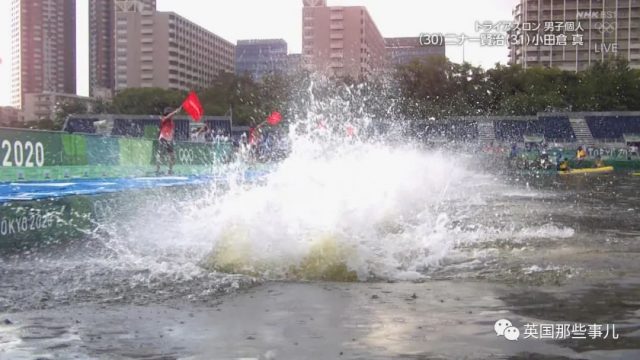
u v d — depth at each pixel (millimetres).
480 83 61031
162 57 84750
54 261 5336
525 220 8594
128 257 5512
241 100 61531
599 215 9422
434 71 59969
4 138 8211
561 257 5555
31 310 3742
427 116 48500
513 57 93062
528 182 21391
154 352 2932
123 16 85500
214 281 4570
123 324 3422
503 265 5172
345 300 3971
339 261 4922
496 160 37344
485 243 6348
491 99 59719
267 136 34656
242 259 4992
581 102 57812
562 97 58562
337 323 3420
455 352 2906
